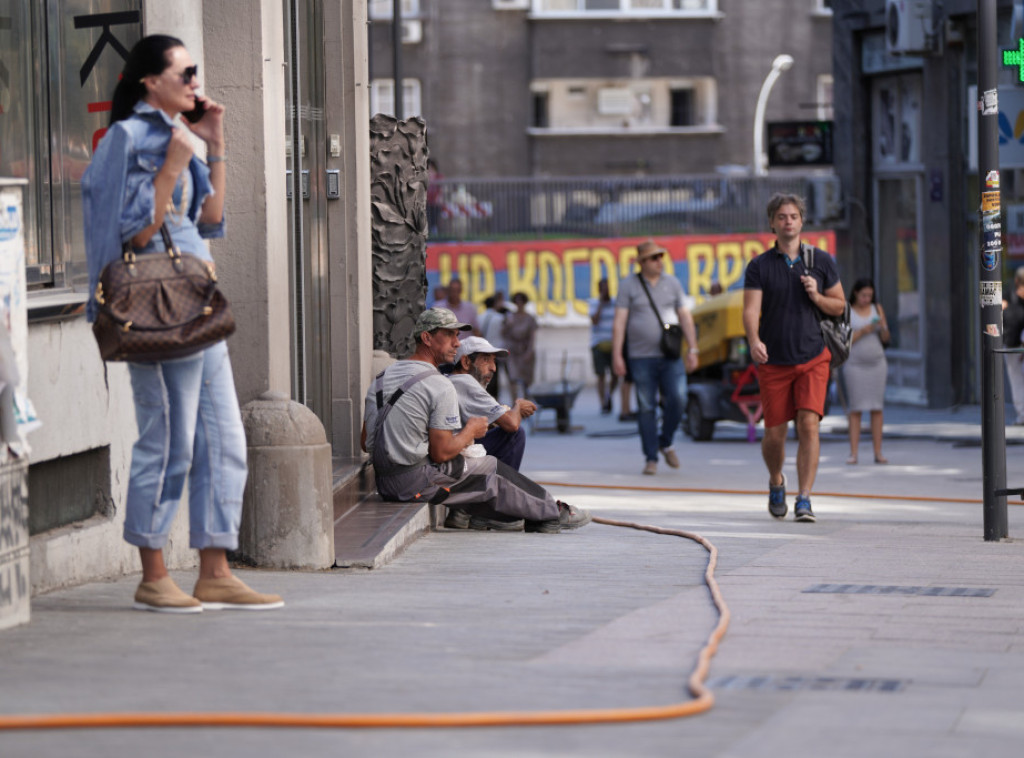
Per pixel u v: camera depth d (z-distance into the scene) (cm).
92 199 952
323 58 1842
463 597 1149
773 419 1856
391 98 7494
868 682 841
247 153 1368
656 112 7662
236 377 1372
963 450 3131
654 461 2711
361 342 1855
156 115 955
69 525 1173
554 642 951
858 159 4453
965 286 4094
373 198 2075
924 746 700
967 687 833
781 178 5959
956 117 4062
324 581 1235
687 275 5891
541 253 5834
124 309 944
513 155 7538
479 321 4522
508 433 1764
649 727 730
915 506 2178
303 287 1720
